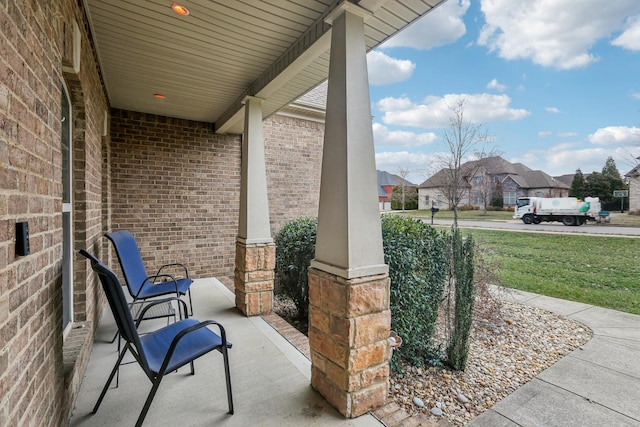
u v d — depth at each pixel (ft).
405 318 9.22
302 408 6.24
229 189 17.98
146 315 10.77
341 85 6.32
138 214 15.51
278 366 7.88
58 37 5.11
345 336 5.95
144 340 6.34
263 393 6.74
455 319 9.30
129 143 15.24
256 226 11.46
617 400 7.50
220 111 15.21
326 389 6.50
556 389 8.00
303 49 8.29
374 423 5.87
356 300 5.98
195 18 7.64
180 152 16.52
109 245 13.33
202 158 17.13
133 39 8.60
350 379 5.94
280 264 13.98
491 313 12.92
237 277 12.03
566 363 9.41
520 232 25.70
